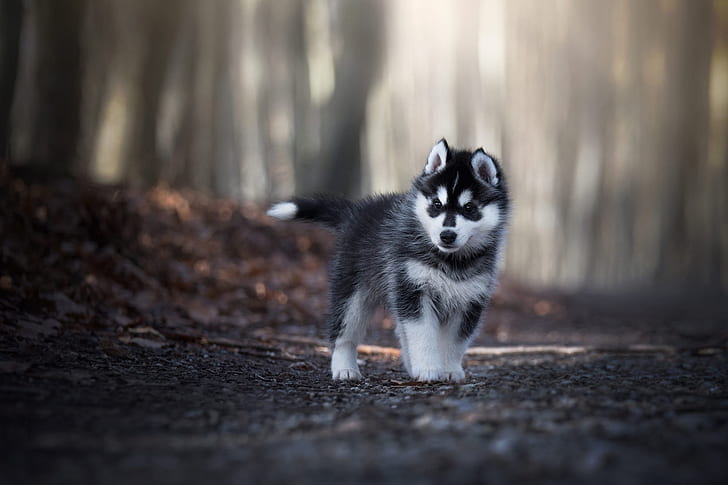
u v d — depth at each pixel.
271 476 3.76
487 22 31.28
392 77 29.84
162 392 5.84
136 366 6.82
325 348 9.62
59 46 19.58
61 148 19.39
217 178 23.64
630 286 33.91
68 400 5.26
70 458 3.98
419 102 30.45
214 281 12.13
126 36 23.00
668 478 3.64
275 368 7.83
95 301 9.20
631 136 35.06
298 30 28.11
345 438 4.47
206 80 23.72
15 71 17.08
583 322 16.67
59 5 19.48
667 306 22.86
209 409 5.34
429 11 30.27
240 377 6.96
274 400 5.88
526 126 32.16
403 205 7.95
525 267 31.50
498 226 7.76
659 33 35.16
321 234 17.91
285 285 13.60
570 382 6.95
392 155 30.31
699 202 36.59
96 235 11.17
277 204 8.88
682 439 4.29
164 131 22.67
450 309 7.64
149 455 4.08
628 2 34.44
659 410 5.14
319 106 28.28
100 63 22.95
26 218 10.30
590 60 33.44
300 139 28.00
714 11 35.81
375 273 7.99
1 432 4.37
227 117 24.97
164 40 22.44
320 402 5.88
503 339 12.73
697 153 36.25
